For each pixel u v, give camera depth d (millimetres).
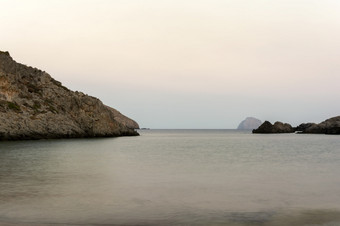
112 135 145000
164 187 25062
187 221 15938
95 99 141125
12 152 57812
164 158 51219
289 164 42469
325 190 24141
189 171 34938
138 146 87000
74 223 15250
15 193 22141
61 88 133375
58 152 59969
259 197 21625
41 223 15078
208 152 65188
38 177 29500
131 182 27250
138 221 15812
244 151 68438
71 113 125938
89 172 33375
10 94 106688
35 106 112188
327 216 16859
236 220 16141
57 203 19312
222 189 24375
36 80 129750
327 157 53312
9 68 118750
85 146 80062
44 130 106688
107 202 19781
